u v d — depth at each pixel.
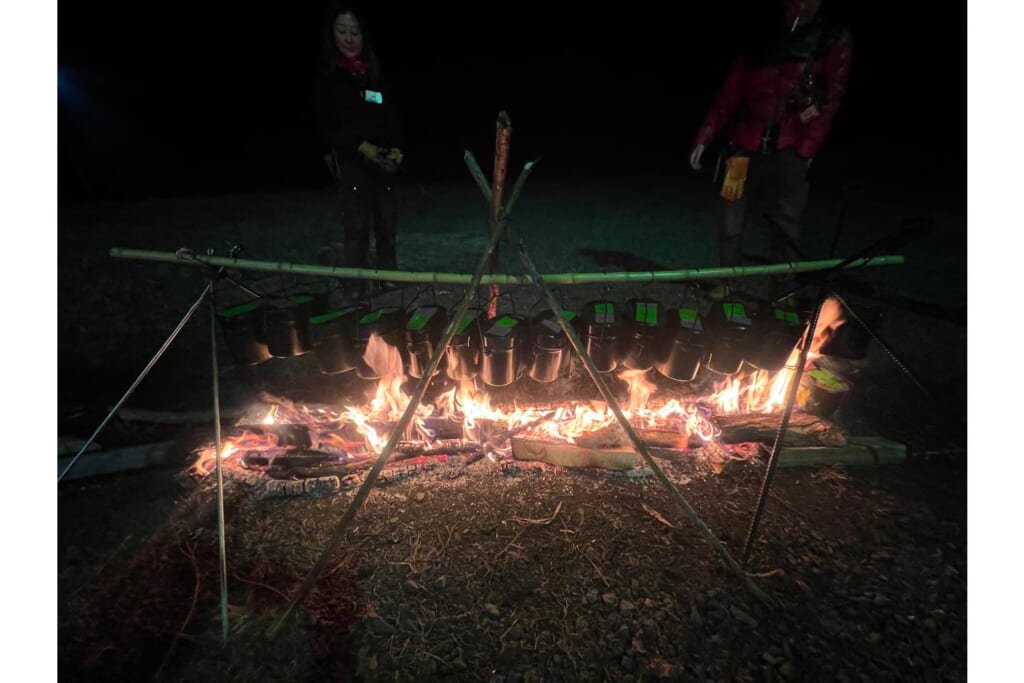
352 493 2.81
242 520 2.65
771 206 4.55
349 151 4.55
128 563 2.44
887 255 2.80
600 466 3.01
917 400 3.86
